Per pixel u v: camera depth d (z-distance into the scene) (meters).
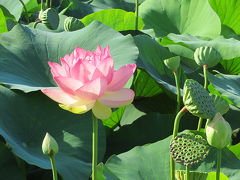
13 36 2.26
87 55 1.36
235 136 2.35
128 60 2.08
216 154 1.70
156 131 2.23
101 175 1.60
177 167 1.69
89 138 1.91
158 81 2.26
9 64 2.07
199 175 1.36
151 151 1.74
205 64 1.92
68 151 1.85
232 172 1.66
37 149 1.84
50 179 1.91
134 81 2.57
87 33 2.35
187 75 2.83
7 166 1.80
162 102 2.62
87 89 1.24
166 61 1.97
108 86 1.28
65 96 1.30
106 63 1.26
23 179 1.78
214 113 1.27
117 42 2.23
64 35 2.39
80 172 1.79
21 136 1.86
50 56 2.24
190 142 1.27
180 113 1.32
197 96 1.27
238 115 2.42
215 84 2.22
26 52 2.20
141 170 1.67
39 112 1.93
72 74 1.28
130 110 2.62
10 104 1.91
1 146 1.81
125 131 2.26
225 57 2.85
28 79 2.06
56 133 1.91
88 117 1.95
